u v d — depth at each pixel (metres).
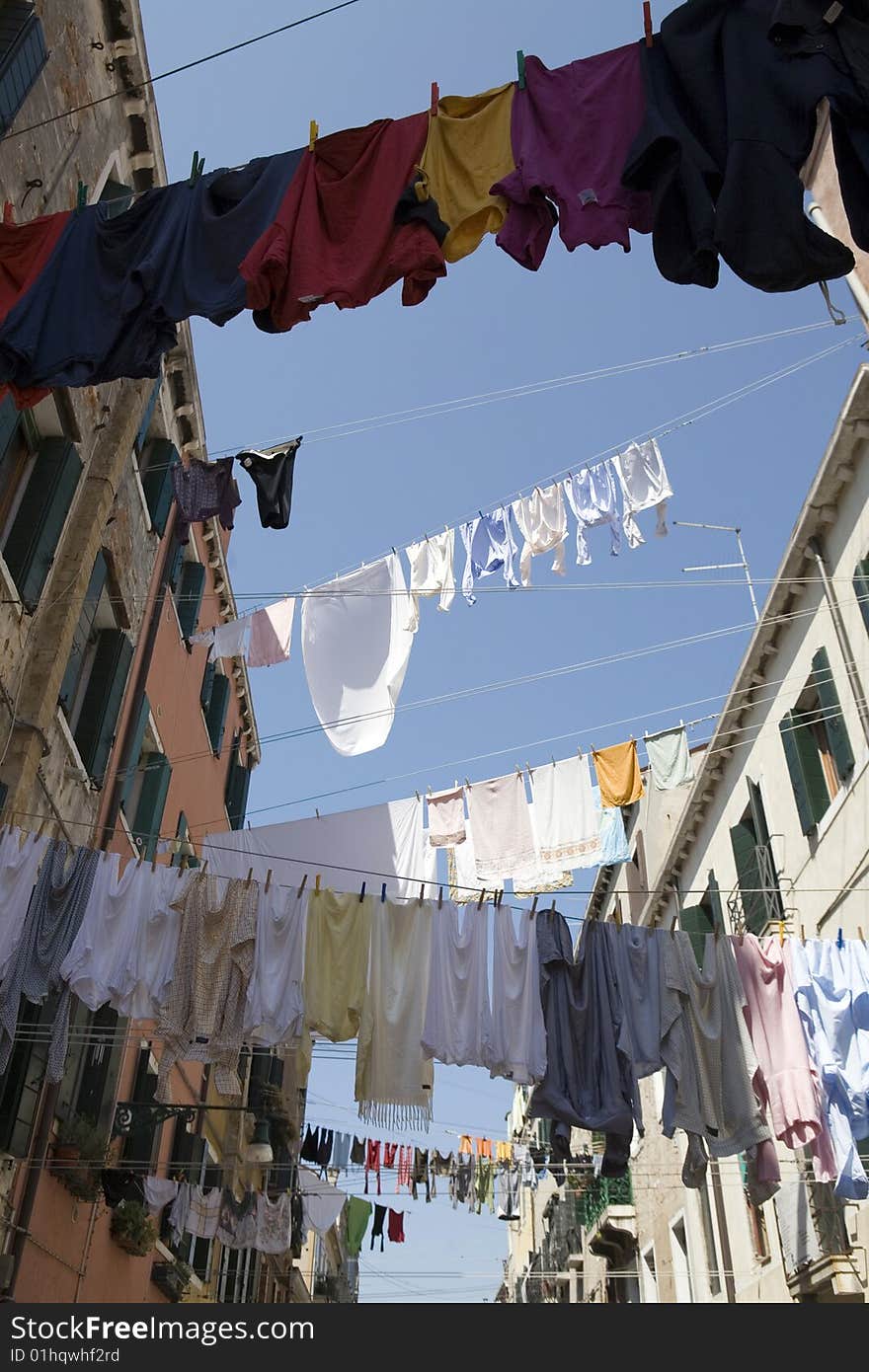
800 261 4.87
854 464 12.71
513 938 8.54
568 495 9.87
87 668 12.40
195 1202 15.16
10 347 6.04
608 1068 8.27
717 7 5.54
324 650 10.43
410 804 10.44
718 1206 16.81
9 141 9.00
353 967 8.24
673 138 5.17
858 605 12.47
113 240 6.44
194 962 7.96
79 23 10.46
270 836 10.23
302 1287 32.53
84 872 7.82
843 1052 8.73
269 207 6.10
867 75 5.03
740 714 16.66
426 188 5.68
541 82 5.84
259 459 8.55
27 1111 9.93
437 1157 17.30
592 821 10.30
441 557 10.33
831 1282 11.92
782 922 12.96
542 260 5.56
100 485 11.52
